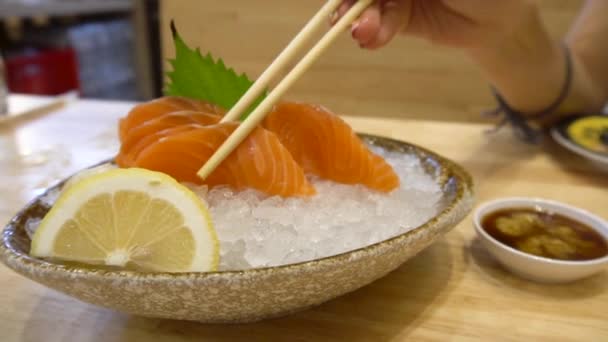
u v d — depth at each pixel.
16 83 1.04
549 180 0.42
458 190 0.32
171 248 0.28
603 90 0.55
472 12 0.44
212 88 0.36
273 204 0.31
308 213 0.30
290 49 0.32
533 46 0.48
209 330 0.29
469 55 0.49
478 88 0.73
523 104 0.51
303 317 0.30
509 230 0.34
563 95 0.50
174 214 0.28
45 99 0.62
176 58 0.36
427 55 0.73
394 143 0.38
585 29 0.56
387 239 0.27
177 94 0.37
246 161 0.31
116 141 0.49
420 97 0.75
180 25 0.79
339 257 0.26
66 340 0.29
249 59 0.78
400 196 0.32
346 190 0.32
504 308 0.30
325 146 0.33
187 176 0.32
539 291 0.31
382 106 0.77
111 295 0.26
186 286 0.25
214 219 0.30
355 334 0.29
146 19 1.10
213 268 0.27
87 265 0.28
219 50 0.78
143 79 1.15
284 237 0.28
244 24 0.76
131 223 0.28
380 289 0.31
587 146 0.44
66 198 0.28
